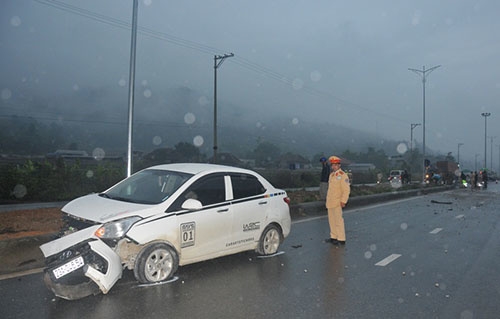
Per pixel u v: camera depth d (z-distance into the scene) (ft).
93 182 64.08
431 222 42.50
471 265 24.30
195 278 20.02
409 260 25.27
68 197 59.11
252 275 20.93
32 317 14.84
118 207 18.53
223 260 23.67
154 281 18.69
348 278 21.02
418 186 113.70
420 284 20.29
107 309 15.72
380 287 19.66
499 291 19.39
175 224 19.12
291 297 17.88
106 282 16.40
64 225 18.83
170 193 19.88
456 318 15.96
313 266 23.17
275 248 25.32
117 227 17.26
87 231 17.01
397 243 30.66
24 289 17.81
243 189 23.44
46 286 18.11
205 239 20.56
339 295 18.35
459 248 29.22
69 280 17.12
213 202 21.35
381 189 86.12
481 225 40.86
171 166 23.12
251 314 15.78
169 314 15.44
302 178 133.08
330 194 30.09
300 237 31.96
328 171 50.62
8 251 21.97
